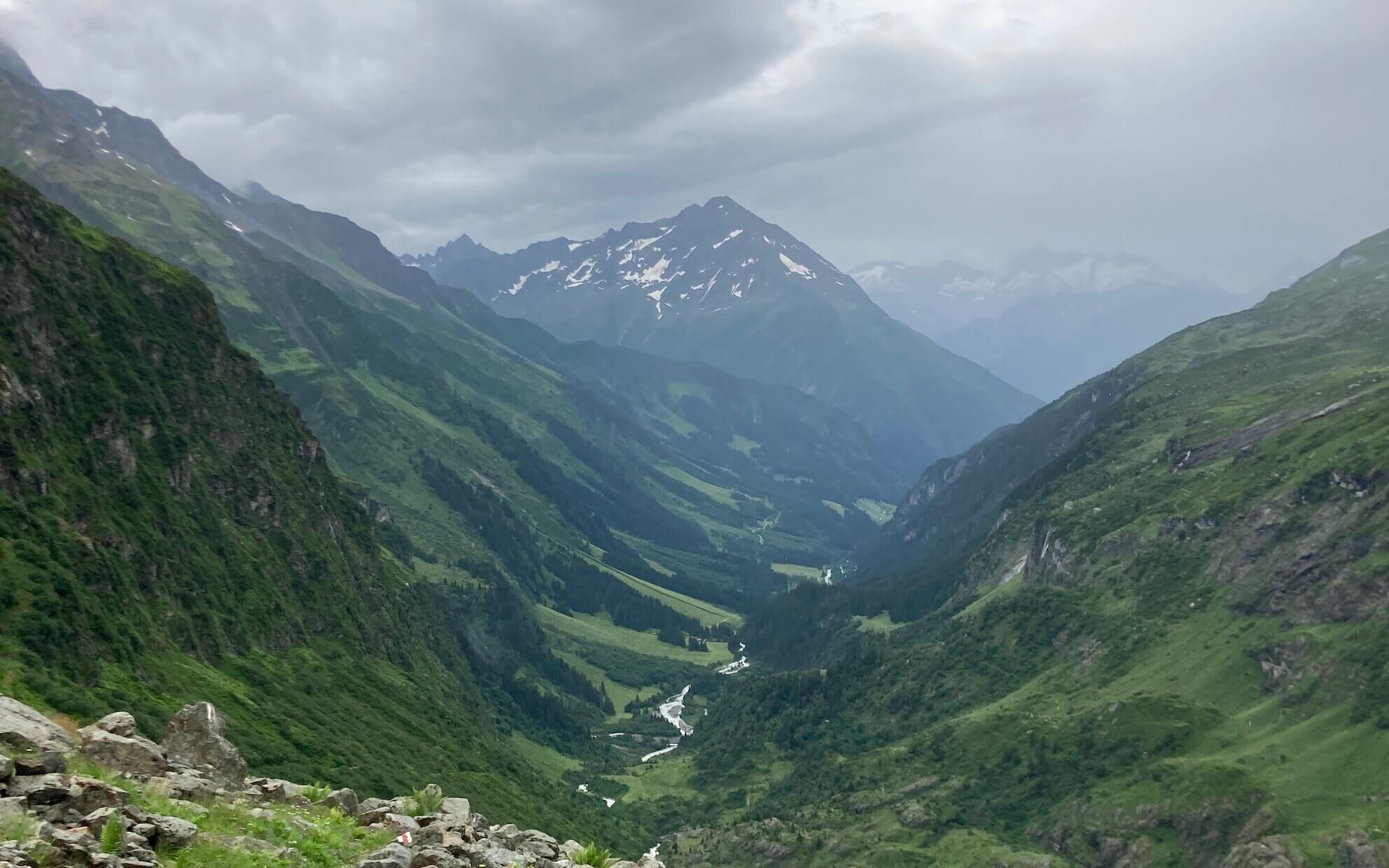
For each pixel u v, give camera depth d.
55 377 152.12
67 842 26.23
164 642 137.38
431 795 44.03
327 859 32.78
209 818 33.38
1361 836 174.38
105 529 140.50
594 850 40.34
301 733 140.50
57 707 100.00
